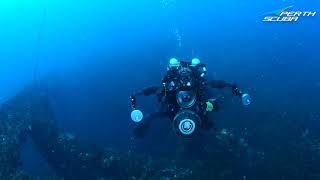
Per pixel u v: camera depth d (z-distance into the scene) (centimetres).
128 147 245
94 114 273
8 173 216
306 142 221
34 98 286
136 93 220
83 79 308
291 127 232
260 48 297
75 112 277
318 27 308
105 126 263
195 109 207
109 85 296
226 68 284
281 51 291
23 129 256
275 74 271
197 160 226
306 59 279
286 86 261
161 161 231
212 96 263
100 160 234
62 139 248
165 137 249
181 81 203
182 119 193
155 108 268
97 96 288
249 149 224
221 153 225
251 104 254
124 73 305
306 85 259
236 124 242
